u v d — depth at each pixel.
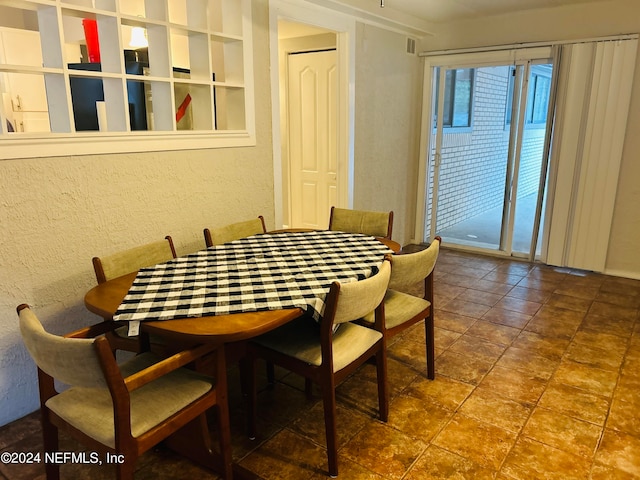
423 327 3.20
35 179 2.10
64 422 1.54
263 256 2.31
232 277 2.00
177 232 2.78
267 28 3.16
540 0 3.87
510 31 4.40
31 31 4.32
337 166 4.26
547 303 3.61
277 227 3.52
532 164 4.73
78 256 2.32
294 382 2.57
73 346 1.29
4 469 1.91
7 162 2.00
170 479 1.87
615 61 3.87
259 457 1.98
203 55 2.80
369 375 2.61
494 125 5.17
